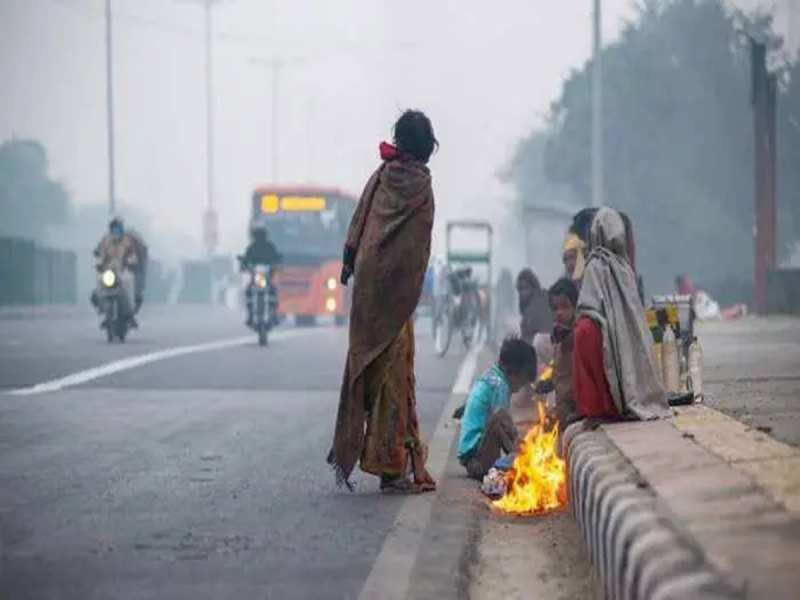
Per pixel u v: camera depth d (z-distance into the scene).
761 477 8.97
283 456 17.98
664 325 16.52
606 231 14.35
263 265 45.91
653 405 13.88
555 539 12.60
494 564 11.70
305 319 74.88
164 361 36.69
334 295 71.50
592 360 13.84
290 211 72.06
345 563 11.27
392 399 14.98
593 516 10.37
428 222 14.89
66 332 57.81
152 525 12.93
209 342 48.16
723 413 15.34
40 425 21.70
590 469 11.14
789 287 57.94
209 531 12.64
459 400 26.06
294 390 28.12
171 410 24.09
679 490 8.89
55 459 17.67
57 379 30.78
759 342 34.22
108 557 11.48
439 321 41.50
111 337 47.25
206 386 29.08
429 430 21.36
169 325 69.69
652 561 7.49
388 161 15.08
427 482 15.32
